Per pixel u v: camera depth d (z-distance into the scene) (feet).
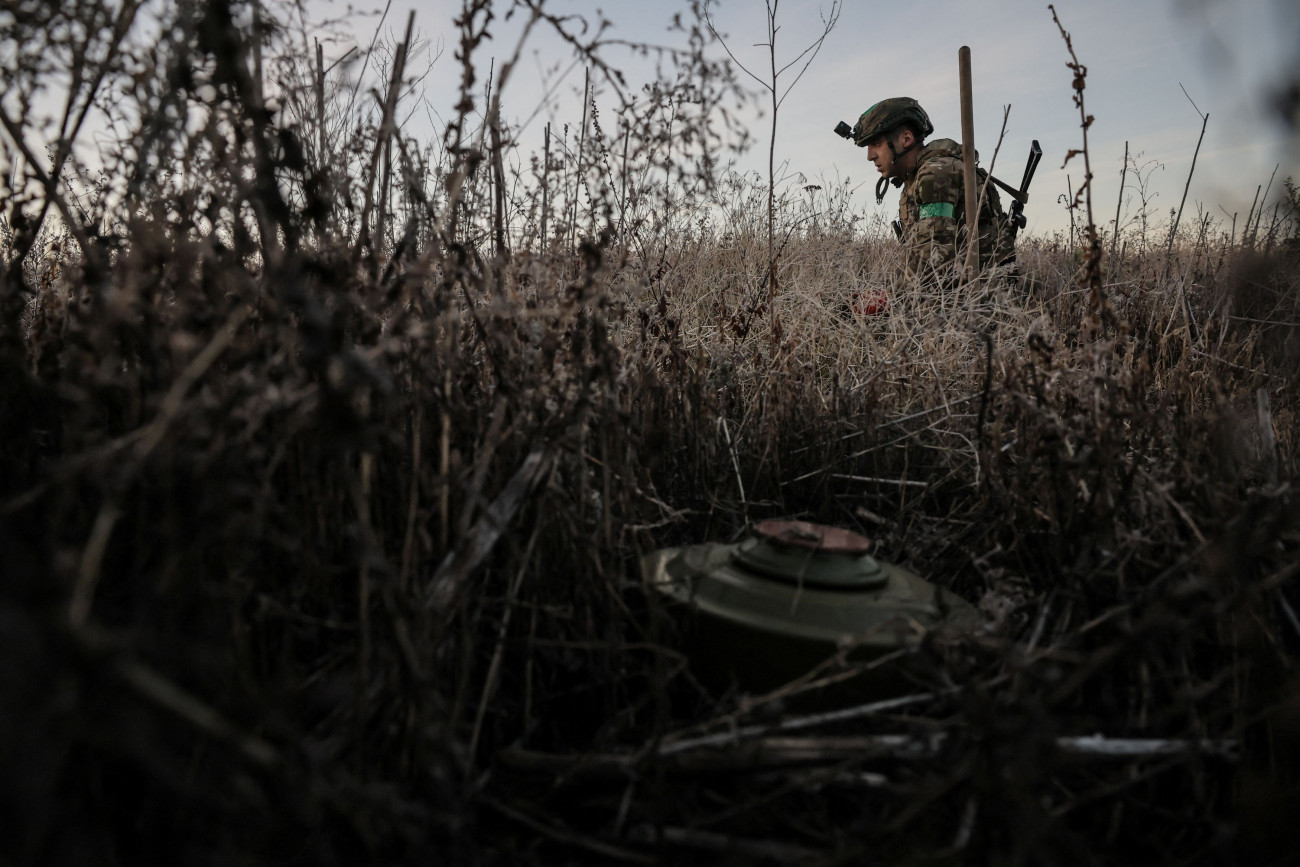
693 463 7.34
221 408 3.43
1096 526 5.48
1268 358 9.98
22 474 4.45
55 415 4.77
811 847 3.83
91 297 4.37
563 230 6.24
